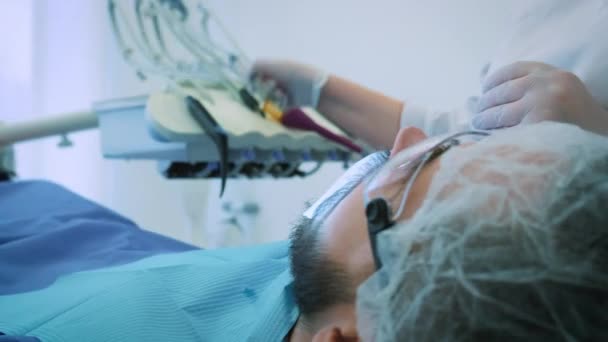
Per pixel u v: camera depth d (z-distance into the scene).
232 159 0.96
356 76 1.68
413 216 0.47
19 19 1.75
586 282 0.39
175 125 0.89
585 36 0.81
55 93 1.81
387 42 1.59
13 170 1.26
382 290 0.45
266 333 0.66
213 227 1.91
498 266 0.40
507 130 0.53
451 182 0.46
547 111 0.61
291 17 1.81
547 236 0.40
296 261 0.57
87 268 0.91
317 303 0.52
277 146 0.98
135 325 0.70
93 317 0.70
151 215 1.99
